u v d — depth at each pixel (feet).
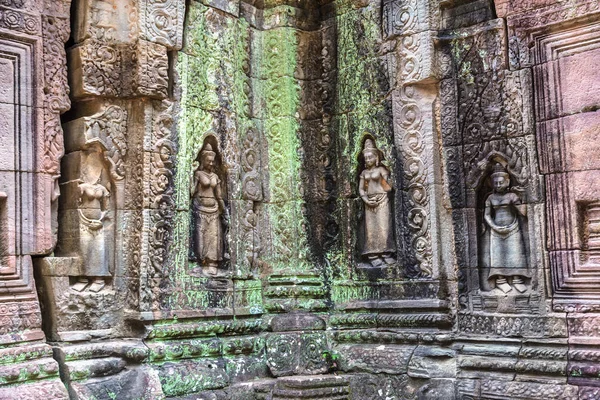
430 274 23.85
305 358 24.80
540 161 22.09
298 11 27.45
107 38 22.97
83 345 21.43
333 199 26.84
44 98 21.40
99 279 22.54
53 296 21.30
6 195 20.34
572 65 21.58
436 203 23.85
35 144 21.15
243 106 26.32
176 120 23.80
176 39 23.75
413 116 24.48
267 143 27.04
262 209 26.71
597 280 20.77
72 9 22.89
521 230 22.61
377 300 25.13
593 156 21.03
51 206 21.75
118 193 23.04
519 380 21.40
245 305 25.38
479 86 23.36
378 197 25.38
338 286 26.27
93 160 22.74
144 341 22.26
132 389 21.30
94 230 22.48
